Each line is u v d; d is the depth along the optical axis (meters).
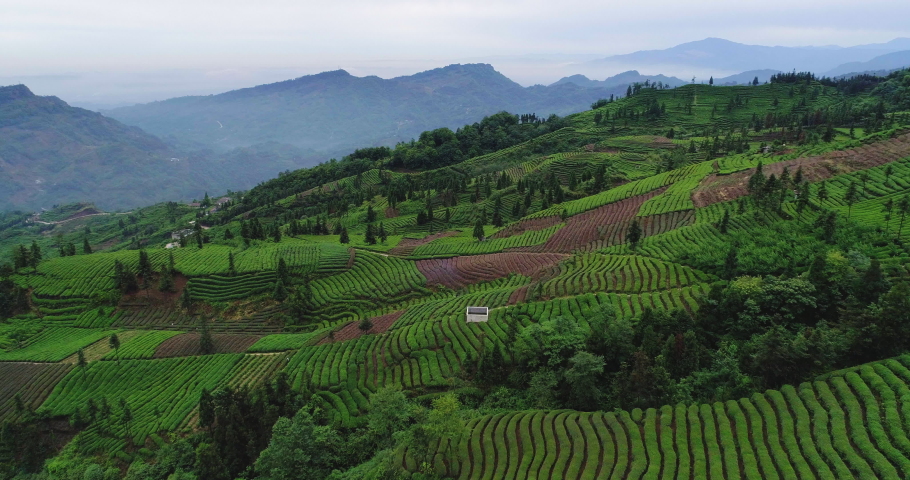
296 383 78.69
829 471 43.75
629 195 146.75
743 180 128.50
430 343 82.19
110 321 115.31
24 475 74.00
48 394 87.56
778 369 56.53
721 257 89.00
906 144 125.38
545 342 67.62
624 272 94.06
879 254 77.75
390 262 131.62
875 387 50.88
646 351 63.78
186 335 105.19
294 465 57.25
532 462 52.62
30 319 118.31
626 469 49.62
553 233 133.62
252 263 130.88
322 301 116.38
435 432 51.97
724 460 48.06
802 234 90.00
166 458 66.44
